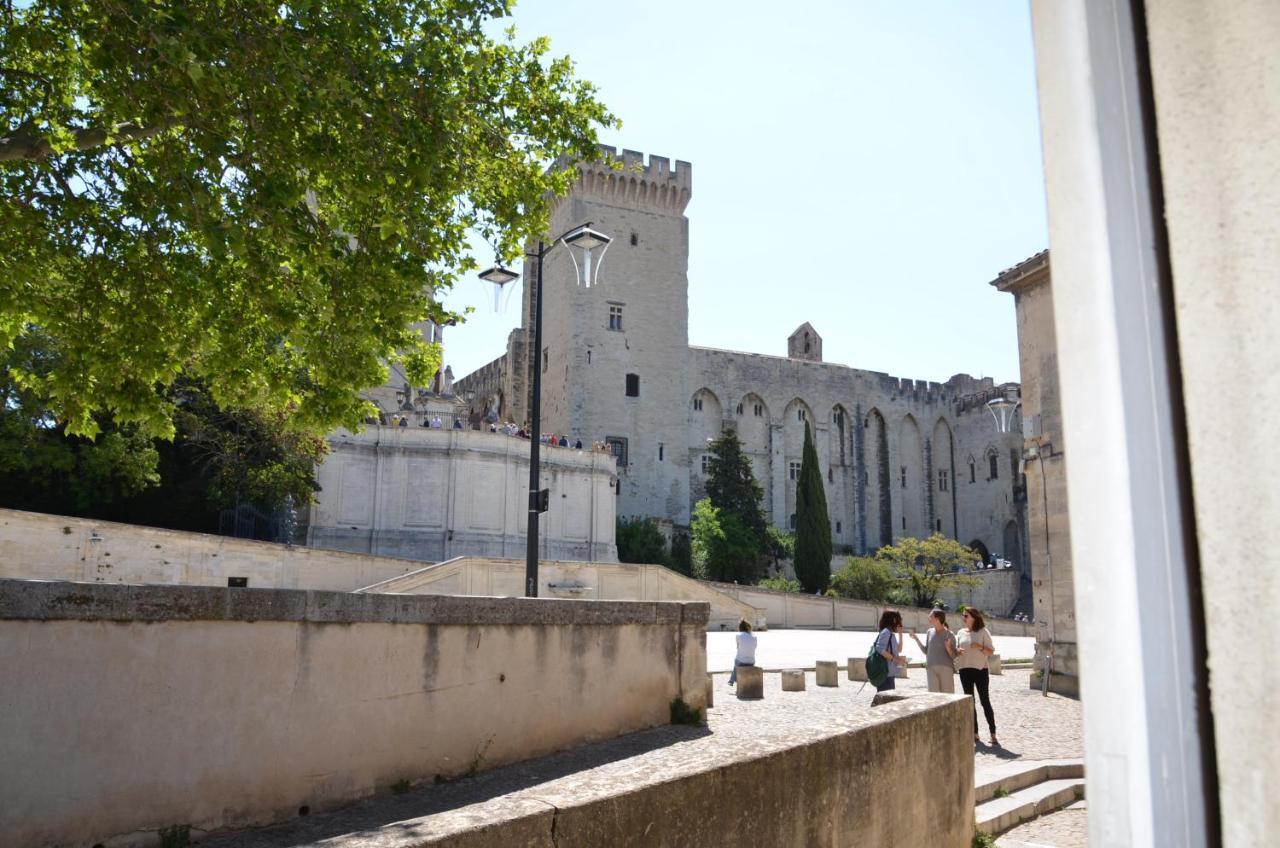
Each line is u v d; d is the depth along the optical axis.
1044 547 20.73
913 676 23.44
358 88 11.15
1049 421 20.72
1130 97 1.27
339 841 3.03
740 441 86.50
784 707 15.92
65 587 6.64
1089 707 1.26
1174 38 1.23
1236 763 1.10
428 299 12.93
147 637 7.08
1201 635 1.14
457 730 9.44
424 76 11.71
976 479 102.19
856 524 98.69
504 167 14.06
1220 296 1.16
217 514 46.19
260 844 7.07
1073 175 1.33
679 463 86.06
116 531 32.22
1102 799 1.22
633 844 3.72
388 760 8.71
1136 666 1.19
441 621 9.38
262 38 10.70
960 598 75.75
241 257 10.71
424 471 56.41
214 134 10.60
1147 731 1.17
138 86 10.09
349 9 11.12
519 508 58.88
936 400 106.00
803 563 75.81
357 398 12.89
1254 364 1.12
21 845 6.28
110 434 38.59
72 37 11.81
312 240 11.31
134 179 11.98
